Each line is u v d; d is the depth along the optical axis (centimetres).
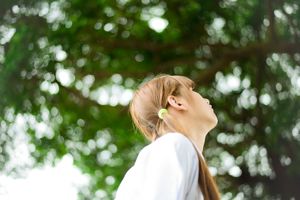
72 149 1123
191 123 261
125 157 1168
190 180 235
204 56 1080
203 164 240
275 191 985
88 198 1155
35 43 1014
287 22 974
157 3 1082
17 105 1020
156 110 264
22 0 998
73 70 1100
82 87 1125
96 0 1062
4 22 1003
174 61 1095
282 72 1007
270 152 992
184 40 1084
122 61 1116
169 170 231
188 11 1066
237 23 1040
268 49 1005
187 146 238
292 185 979
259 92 1023
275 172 989
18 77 1012
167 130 261
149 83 272
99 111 1142
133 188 236
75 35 1053
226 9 1038
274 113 995
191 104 263
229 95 1078
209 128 263
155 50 1095
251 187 1012
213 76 1067
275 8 974
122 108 1141
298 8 959
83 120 1134
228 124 1072
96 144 1152
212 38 1071
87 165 1155
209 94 1086
